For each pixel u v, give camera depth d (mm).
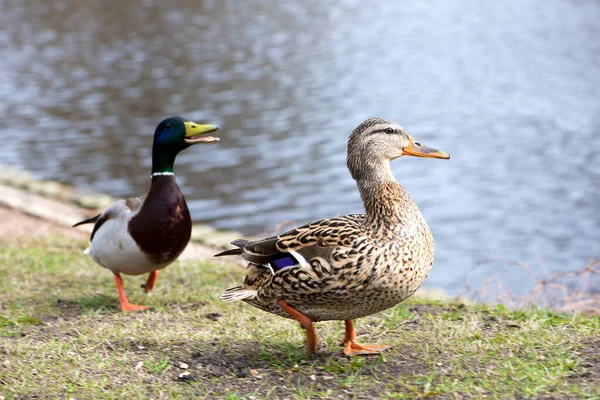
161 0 48281
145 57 31766
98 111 23672
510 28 36469
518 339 5953
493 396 5031
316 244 5336
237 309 7402
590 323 6293
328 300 5391
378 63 30203
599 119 21672
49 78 28281
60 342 6359
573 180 17094
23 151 19609
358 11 43406
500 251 13336
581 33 34375
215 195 16641
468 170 18125
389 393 5188
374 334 6430
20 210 13422
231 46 33906
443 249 13570
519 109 23094
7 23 40656
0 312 7652
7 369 5805
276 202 16078
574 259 12711
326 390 5344
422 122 22078
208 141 7727
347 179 17516
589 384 5105
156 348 6242
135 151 19703
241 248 5680
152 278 8289
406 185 17344
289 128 21703
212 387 5484
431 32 36562
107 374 5723
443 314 6883
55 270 9469
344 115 22875
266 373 5688
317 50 32781
